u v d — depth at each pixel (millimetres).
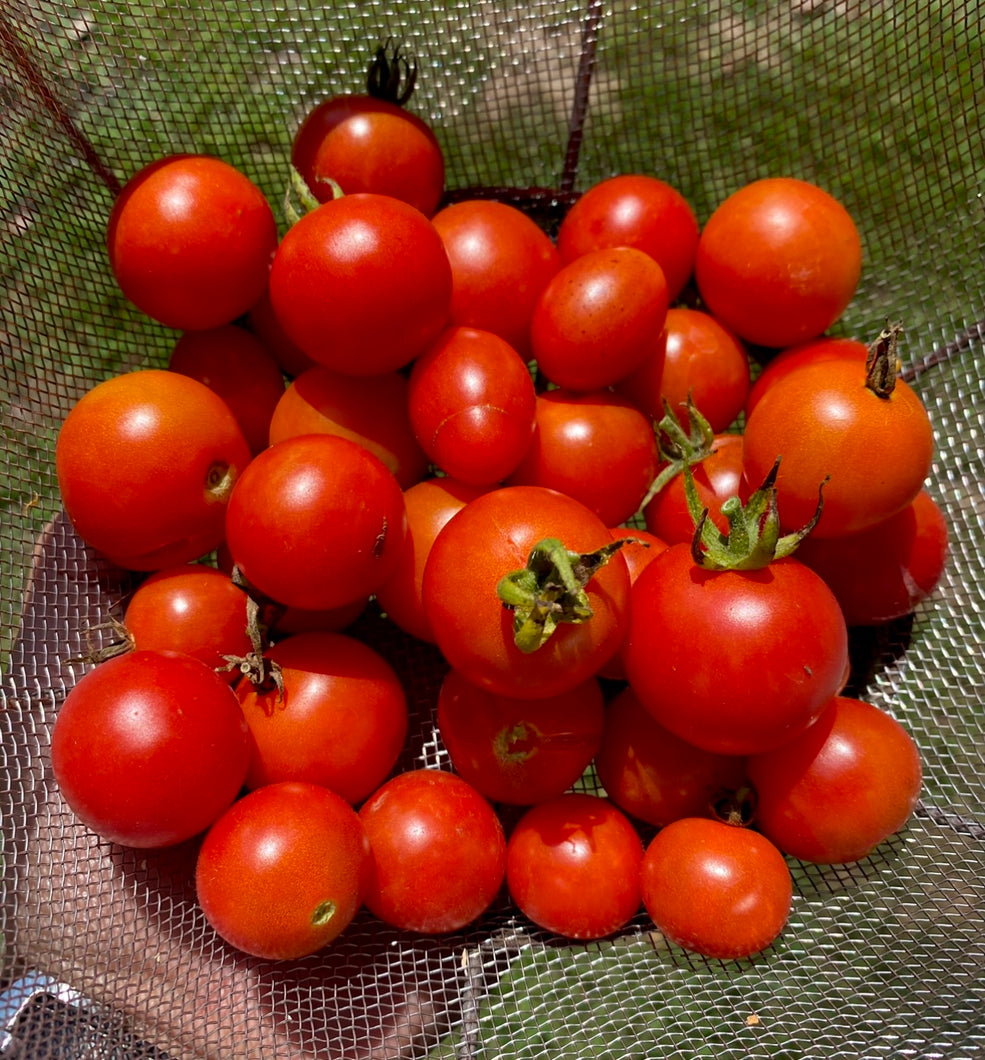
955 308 229
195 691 152
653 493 191
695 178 254
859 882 185
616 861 166
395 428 180
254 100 240
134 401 167
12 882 169
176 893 175
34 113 207
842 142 250
